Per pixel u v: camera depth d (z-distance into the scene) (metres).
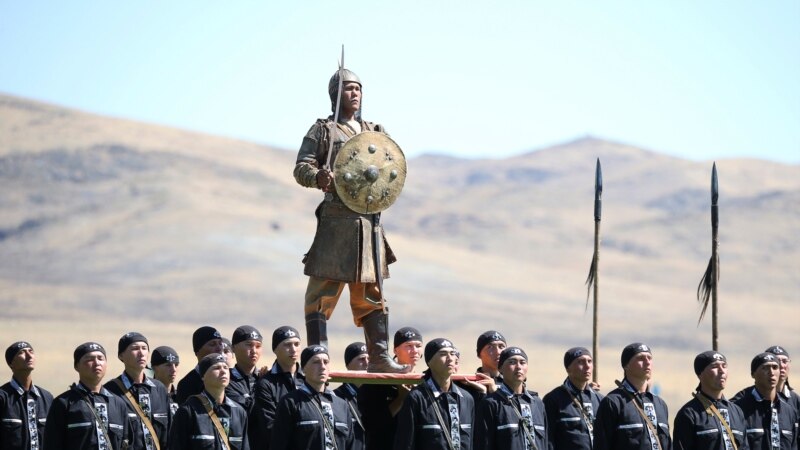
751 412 49.53
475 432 43.66
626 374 46.50
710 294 52.97
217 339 45.94
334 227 43.66
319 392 41.78
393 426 45.84
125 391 44.12
